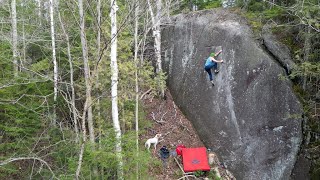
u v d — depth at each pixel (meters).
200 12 16.19
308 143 10.87
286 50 11.74
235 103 12.48
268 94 11.55
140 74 13.17
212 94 13.64
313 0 9.46
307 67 9.52
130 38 12.80
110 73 10.61
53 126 11.01
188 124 14.50
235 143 12.22
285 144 11.09
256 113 11.76
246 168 11.73
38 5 15.77
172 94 16.34
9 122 10.69
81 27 7.58
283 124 11.16
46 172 9.82
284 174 10.96
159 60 15.45
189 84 15.23
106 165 8.48
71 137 10.30
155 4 14.69
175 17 17.61
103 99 11.45
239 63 12.62
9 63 11.07
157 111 15.38
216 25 14.47
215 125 13.17
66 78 12.88
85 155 8.48
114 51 10.05
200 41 15.17
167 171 12.08
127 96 12.34
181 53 16.34
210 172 11.95
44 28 14.38
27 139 10.63
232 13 14.74
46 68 12.07
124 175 9.20
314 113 10.81
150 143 12.78
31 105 10.87
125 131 12.41
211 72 13.88
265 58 11.85
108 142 8.77
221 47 13.66
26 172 10.48
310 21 8.62
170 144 13.38
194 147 13.37
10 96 10.45
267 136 11.43
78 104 12.41
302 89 11.26
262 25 13.05
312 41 10.75
